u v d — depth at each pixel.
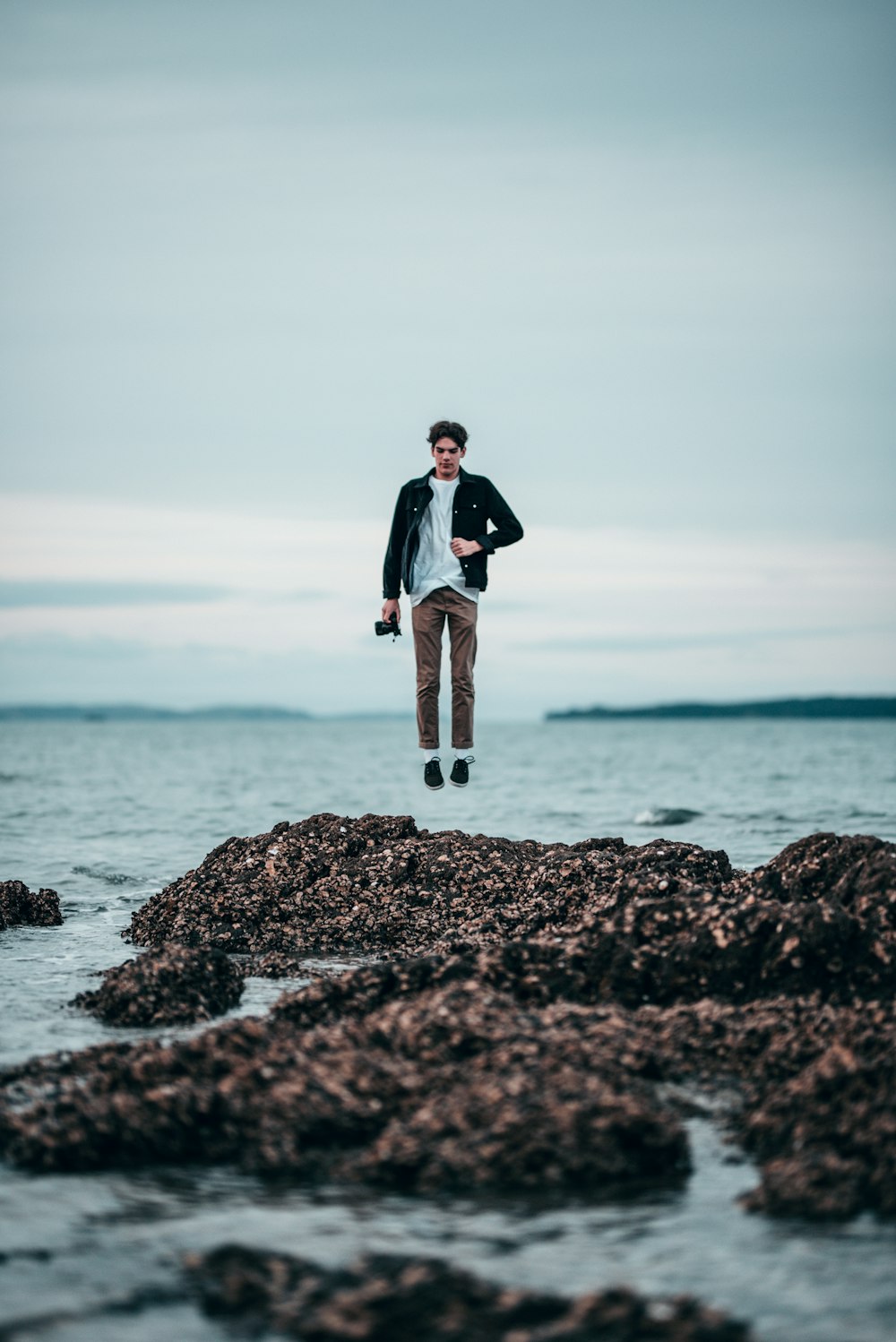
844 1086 6.01
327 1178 5.76
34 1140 5.94
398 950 11.38
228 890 12.46
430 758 11.11
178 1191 5.61
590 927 8.77
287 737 151.38
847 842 9.71
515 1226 5.17
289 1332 4.35
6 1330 4.35
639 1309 4.39
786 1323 4.38
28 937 12.27
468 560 10.81
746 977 8.12
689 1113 6.45
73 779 46.81
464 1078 6.36
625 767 56.12
